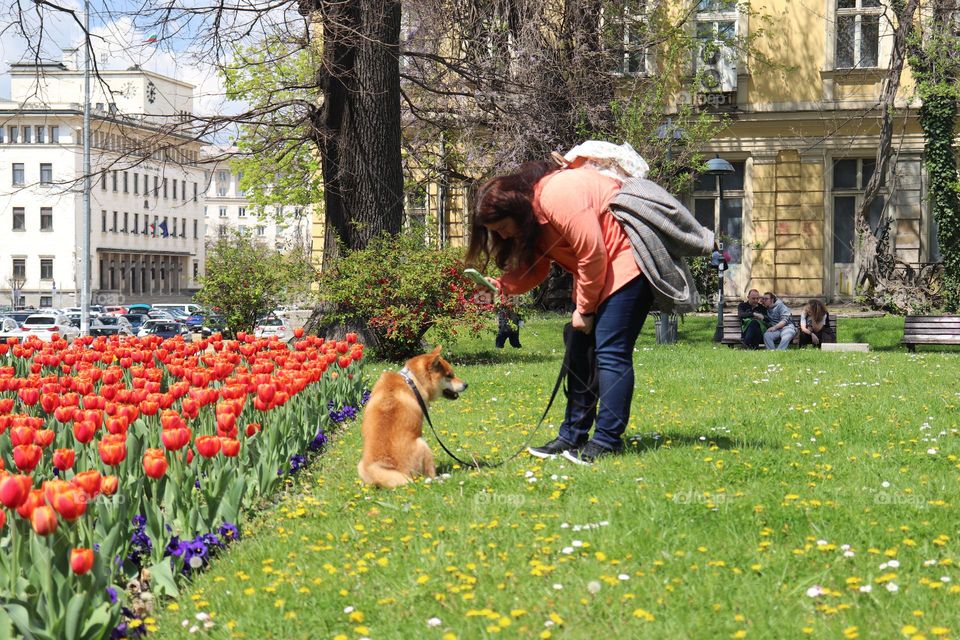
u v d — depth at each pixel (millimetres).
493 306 16344
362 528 5348
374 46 17625
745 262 28625
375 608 4207
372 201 17906
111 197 101938
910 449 7168
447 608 4148
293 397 8203
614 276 6523
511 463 6918
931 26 24125
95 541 4625
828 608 3924
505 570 4531
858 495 5648
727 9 28312
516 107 21984
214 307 20516
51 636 3641
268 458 6594
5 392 9398
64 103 92312
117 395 7078
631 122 21969
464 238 27062
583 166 6648
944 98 25891
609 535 4926
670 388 11570
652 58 27906
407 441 6516
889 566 4320
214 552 5133
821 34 27922
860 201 28219
